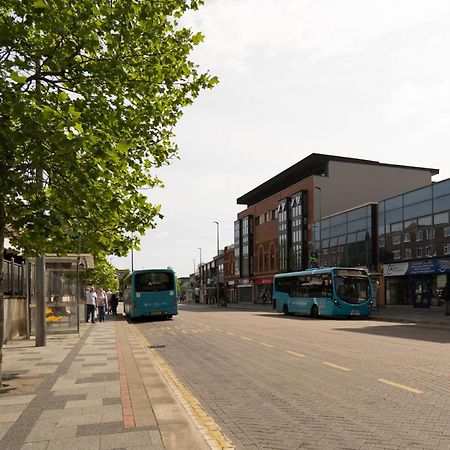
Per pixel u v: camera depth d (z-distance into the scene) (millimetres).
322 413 6730
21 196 7684
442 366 10500
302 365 11078
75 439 5090
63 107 6969
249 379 9516
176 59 8555
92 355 12414
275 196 70875
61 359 11633
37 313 14953
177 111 9336
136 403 6727
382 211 42156
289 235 64875
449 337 17422
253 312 44344
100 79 7754
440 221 35094
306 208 60781
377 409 6859
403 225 39344
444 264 34031
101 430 5406
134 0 8008
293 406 7199
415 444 5289
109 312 49500
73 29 7148
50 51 7262
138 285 31094
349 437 5598
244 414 6801
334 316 32906
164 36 8531
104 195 7805
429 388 8180
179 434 5227
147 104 8391
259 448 5309
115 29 7695
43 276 15023
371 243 43688
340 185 60000
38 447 4855
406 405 7047
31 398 7152
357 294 30750
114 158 6926
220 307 65875
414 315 30406
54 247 9273
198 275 137125
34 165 6703
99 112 7191
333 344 15312
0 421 5883
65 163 6820
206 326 24875
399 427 5941
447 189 34406
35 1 6488
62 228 8273
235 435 5809
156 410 6301
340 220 49594
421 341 15977
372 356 12312
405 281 39125
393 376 9398
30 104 6359
